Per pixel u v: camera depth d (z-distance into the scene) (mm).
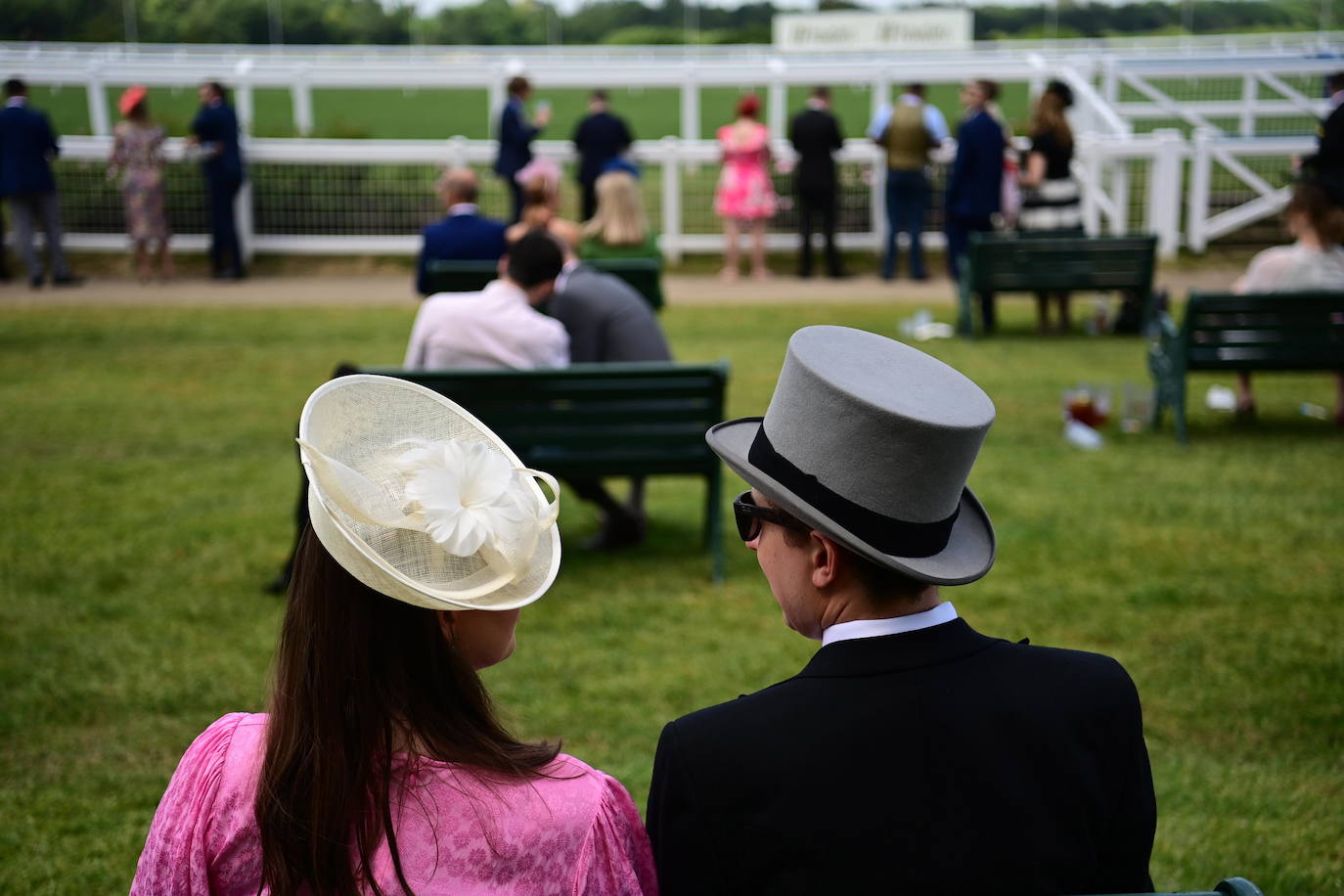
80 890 3344
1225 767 4062
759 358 10781
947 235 14312
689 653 4957
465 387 5562
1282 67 19281
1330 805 3812
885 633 1749
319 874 1546
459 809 1582
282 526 6473
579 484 6152
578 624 5266
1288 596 5492
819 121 15070
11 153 13797
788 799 1660
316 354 10820
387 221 16469
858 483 1720
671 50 32812
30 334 11539
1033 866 1650
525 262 5758
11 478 7230
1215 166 17031
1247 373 8570
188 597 5508
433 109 37812
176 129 19625
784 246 16797
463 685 1680
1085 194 16062
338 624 1614
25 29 35000
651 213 16906
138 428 8398
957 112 35562
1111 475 7363
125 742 4199
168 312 12789
